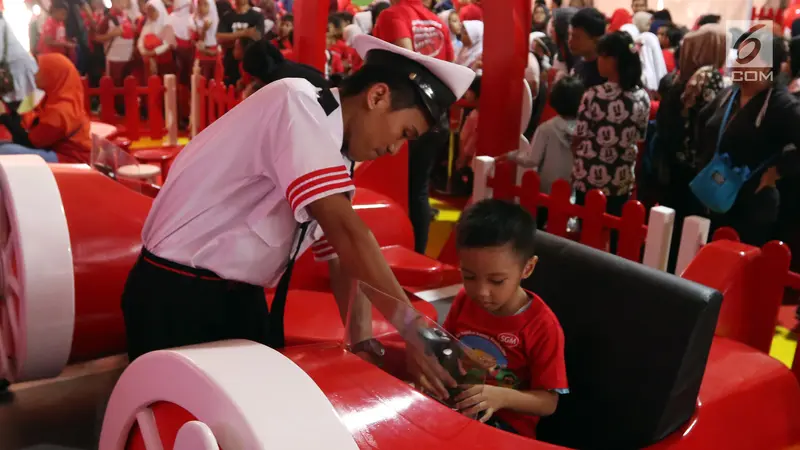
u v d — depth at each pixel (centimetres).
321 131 120
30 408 214
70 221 208
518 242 131
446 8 621
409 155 313
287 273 137
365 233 118
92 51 710
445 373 105
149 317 141
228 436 80
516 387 141
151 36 682
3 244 195
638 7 516
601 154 293
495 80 315
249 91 340
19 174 190
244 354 92
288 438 79
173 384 91
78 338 215
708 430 133
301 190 117
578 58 383
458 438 95
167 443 96
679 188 313
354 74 127
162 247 138
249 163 128
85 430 205
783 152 262
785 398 148
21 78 365
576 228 316
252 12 613
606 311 136
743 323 184
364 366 103
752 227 283
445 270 317
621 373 132
